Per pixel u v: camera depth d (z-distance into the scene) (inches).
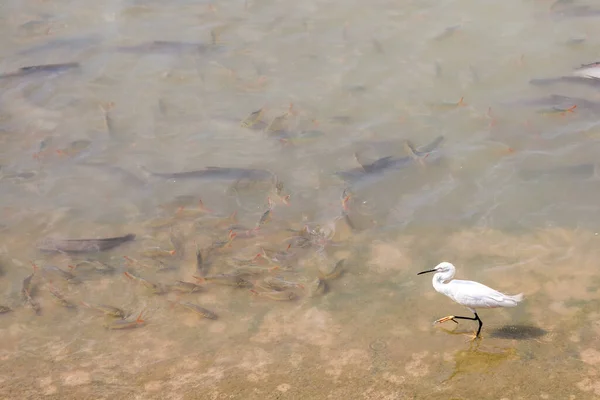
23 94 633.6
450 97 601.9
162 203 508.7
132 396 350.6
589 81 602.2
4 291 433.4
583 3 717.9
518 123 566.3
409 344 372.2
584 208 477.1
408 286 418.3
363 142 557.6
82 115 607.2
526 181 508.4
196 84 639.1
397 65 649.0
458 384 342.6
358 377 353.1
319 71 646.5
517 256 438.0
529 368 348.8
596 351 357.1
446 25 702.5
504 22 700.0
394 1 749.9
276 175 528.7
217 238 468.8
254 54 674.8
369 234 467.8
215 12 745.6
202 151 559.5
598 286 405.4
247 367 366.0
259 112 581.6
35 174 542.6
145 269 444.8
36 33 725.9
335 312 400.8
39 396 353.4
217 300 414.6
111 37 713.0
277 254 448.8
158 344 386.3
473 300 354.9
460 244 454.0
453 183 512.1
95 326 401.4
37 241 476.1
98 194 521.7
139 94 631.2
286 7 749.3
